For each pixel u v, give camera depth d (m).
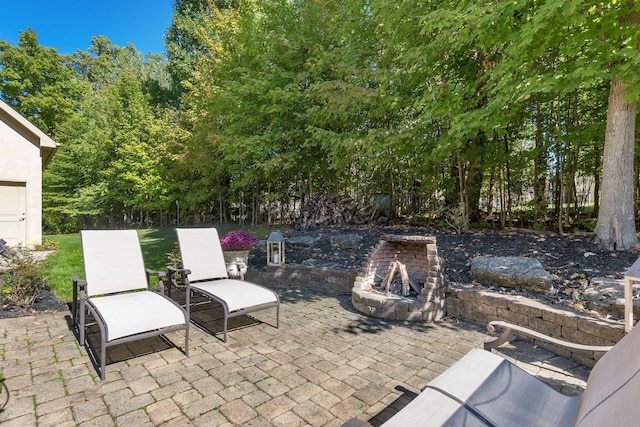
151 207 16.83
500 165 7.24
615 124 4.46
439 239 6.27
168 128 15.56
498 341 2.21
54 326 3.68
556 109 6.75
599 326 2.73
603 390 1.39
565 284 3.76
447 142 5.64
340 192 11.14
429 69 6.30
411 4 5.19
